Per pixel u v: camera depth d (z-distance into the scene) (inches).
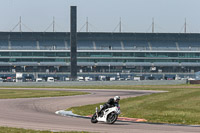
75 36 6771.7
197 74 5826.8
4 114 1498.5
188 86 4416.8
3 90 3833.7
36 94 3058.6
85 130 1012.5
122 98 2410.2
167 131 995.9
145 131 993.5
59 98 2581.2
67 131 975.6
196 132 982.4
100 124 1166.3
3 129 999.0
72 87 4586.6
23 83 4960.6
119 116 1390.3
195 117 1327.5
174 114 1414.9
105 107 1183.6
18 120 1273.4
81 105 2000.5
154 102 1946.4
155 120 1259.2
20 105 1996.8
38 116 1423.5
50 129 1032.2
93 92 3415.4
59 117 1392.7
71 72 6747.1
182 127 1091.9
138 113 1471.5
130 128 1061.1
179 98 2153.1
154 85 5054.1
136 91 3548.2
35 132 943.0
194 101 1931.6
